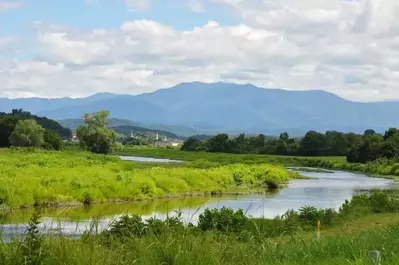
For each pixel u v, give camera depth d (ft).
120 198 137.18
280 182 205.67
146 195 144.46
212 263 28.71
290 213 81.82
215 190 165.17
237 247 34.27
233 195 158.71
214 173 180.45
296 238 45.06
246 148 499.51
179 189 158.51
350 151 367.66
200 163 257.14
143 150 486.79
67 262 24.89
